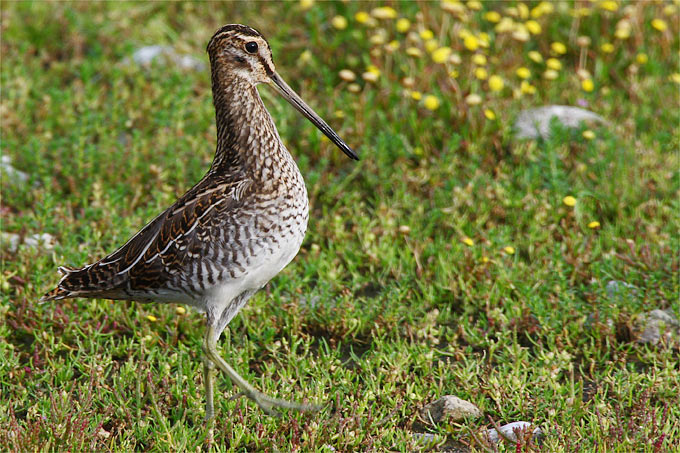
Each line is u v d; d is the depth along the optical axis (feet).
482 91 46.16
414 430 28.63
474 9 49.16
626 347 32.53
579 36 50.96
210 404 27.86
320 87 48.73
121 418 27.94
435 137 43.98
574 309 33.37
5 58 49.16
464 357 31.32
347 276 37.01
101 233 37.37
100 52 51.21
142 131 44.78
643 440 26.58
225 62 27.91
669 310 33.91
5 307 32.32
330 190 40.98
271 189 27.12
